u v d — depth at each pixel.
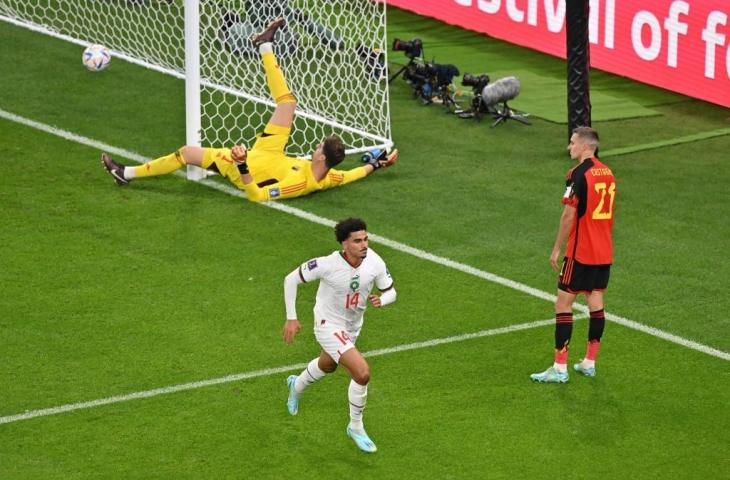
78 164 45.44
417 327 34.66
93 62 49.16
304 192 43.06
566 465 27.95
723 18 54.81
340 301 27.98
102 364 31.94
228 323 34.47
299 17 52.62
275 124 43.03
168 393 30.64
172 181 44.59
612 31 59.75
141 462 27.56
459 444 28.73
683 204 44.56
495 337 34.22
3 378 31.00
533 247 40.28
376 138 49.25
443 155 48.53
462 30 65.94
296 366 32.31
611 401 30.95
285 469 27.52
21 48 57.12
